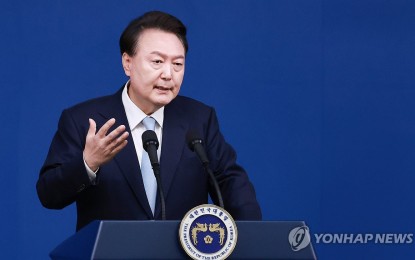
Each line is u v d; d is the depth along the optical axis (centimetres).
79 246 680
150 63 920
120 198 927
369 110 1484
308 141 1484
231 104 1485
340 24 1499
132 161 938
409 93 1488
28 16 1443
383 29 1492
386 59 1494
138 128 966
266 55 1487
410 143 1483
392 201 1483
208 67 1484
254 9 1487
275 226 691
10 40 1434
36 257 1425
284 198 1485
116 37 1470
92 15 1465
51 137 1440
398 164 1485
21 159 1429
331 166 1483
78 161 828
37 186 905
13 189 1423
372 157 1484
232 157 1005
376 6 1499
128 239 654
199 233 664
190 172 955
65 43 1454
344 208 1480
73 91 1452
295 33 1491
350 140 1483
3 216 1418
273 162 1490
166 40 924
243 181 980
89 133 817
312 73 1487
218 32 1484
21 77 1438
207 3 1485
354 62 1488
